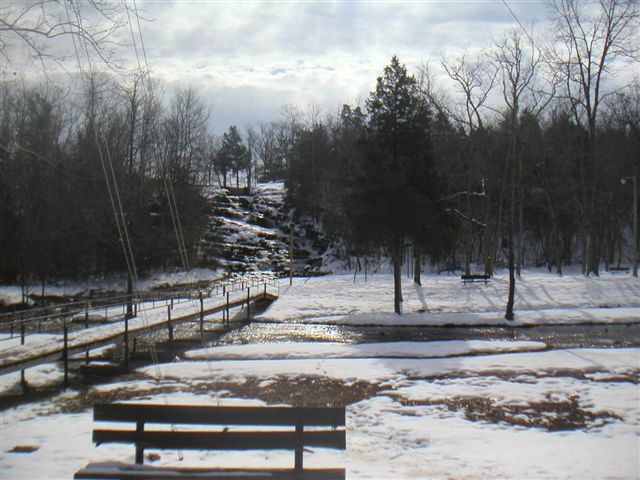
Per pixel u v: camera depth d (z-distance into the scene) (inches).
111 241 1747.0
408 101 1247.5
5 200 1636.3
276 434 247.8
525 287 1556.3
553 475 300.4
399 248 1279.5
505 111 1929.1
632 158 2069.4
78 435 373.4
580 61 1806.1
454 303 1403.8
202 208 2411.4
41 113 1359.5
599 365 638.5
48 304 1731.1
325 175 2608.3
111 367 628.1
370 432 398.3
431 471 303.9
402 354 766.5
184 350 821.9
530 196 2348.7
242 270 2536.9
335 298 1488.7
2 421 422.9
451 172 1982.0
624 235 2842.0
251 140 4207.7
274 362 668.7
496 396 506.0
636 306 1369.3
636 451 347.9
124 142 1830.7
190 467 247.1
